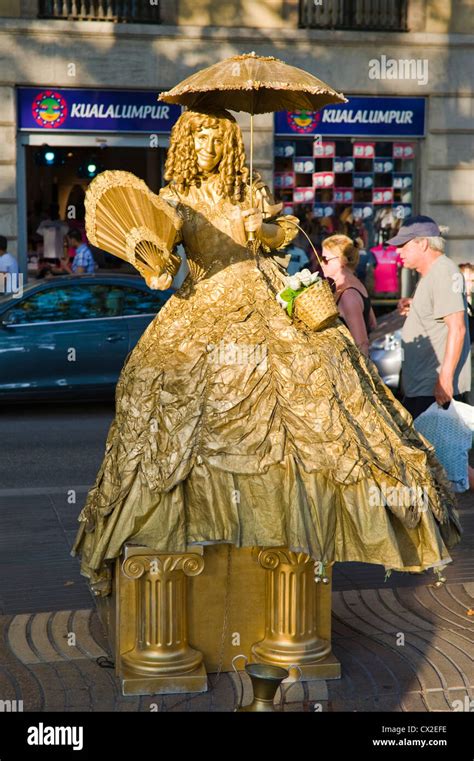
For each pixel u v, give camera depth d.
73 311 11.37
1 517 6.60
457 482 6.83
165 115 16.17
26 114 15.76
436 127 17.00
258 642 4.12
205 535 3.85
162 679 3.93
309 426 3.90
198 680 3.95
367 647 4.41
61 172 16.33
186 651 4.01
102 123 16.02
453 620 4.75
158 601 3.95
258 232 4.16
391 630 4.61
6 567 5.52
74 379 11.20
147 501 3.87
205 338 4.02
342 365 4.09
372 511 3.86
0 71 15.49
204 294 4.13
